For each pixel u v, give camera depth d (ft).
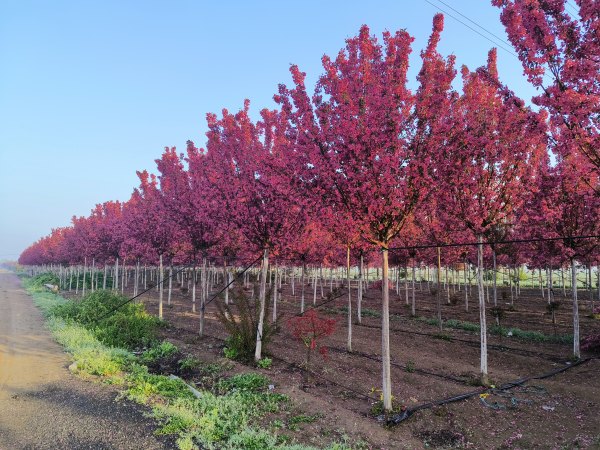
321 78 28.30
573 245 39.70
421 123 26.35
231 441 20.12
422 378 33.42
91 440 20.36
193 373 34.86
